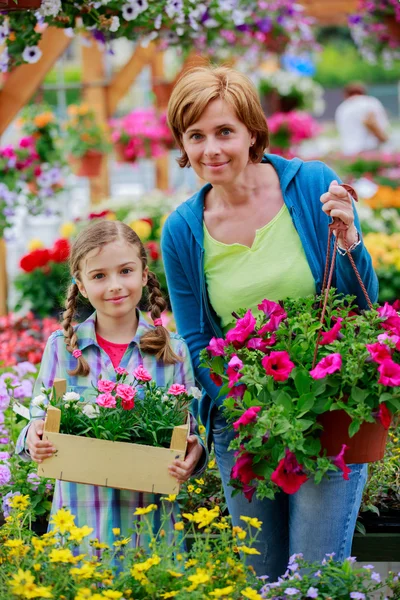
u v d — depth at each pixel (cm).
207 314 294
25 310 698
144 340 293
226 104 268
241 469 246
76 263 291
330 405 241
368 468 333
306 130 1070
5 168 680
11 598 222
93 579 236
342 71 2541
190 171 1087
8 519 282
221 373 269
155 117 928
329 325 265
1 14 384
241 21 504
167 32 516
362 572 247
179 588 234
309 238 282
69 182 899
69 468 266
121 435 266
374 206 942
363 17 709
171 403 275
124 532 277
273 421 235
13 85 634
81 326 297
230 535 282
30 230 1023
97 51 881
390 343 244
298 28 738
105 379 287
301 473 239
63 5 390
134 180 1312
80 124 834
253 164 290
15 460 338
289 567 252
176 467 262
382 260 705
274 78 1185
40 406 274
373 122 1227
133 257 288
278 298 283
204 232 293
